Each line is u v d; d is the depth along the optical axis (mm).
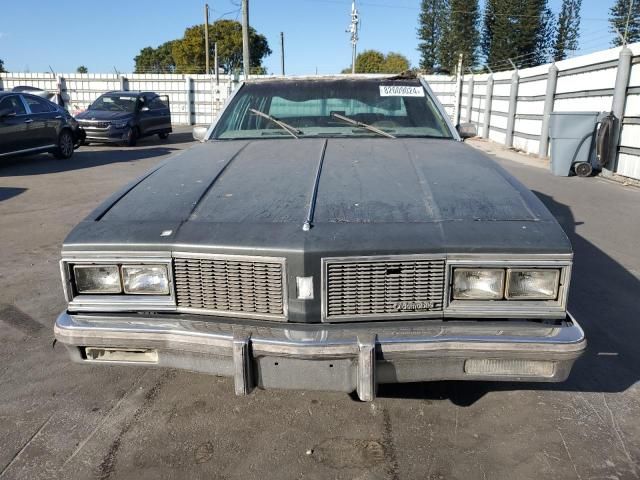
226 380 2891
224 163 2814
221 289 2127
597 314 3705
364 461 2260
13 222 6199
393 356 2000
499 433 2445
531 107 13586
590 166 9633
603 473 2184
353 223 2119
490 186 2424
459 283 2072
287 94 3635
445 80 21938
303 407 2641
